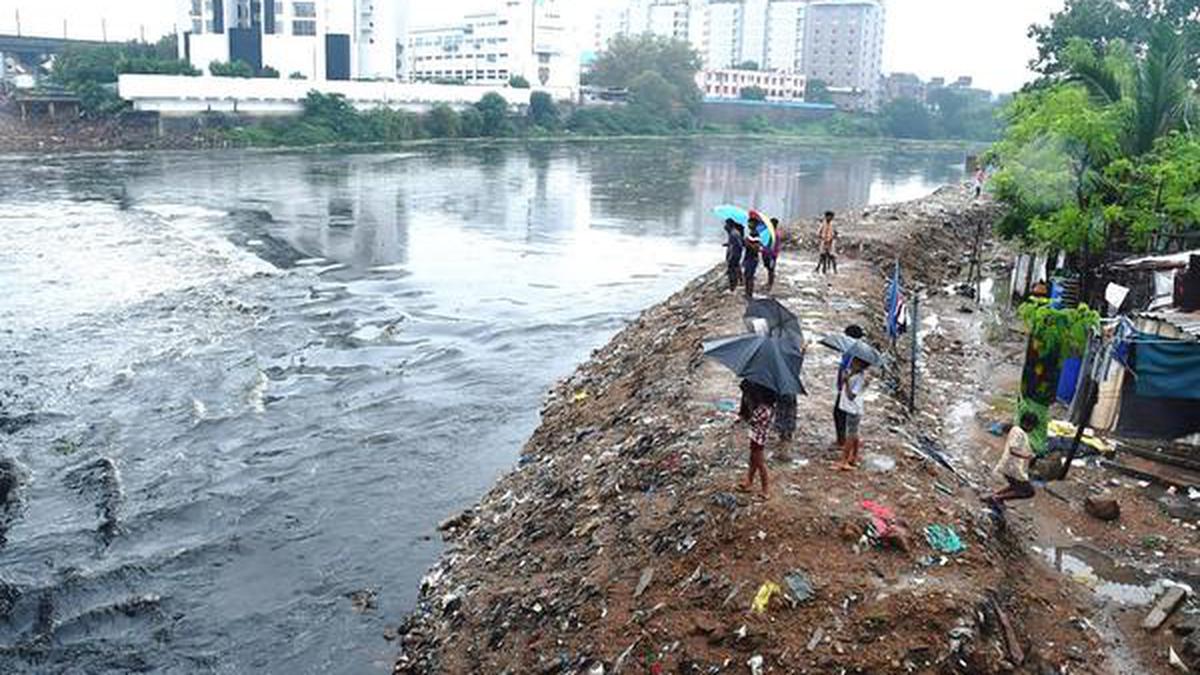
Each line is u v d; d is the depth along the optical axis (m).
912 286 29.88
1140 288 20.81
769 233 24.86
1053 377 14.53
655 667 9.65
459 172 79.62
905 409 17.00
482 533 15.05
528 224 52.94
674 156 110.56
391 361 25.56
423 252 42.84
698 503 11.85
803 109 175.12
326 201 58.81
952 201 51.06
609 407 19.19
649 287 36.84
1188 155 22.20
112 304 31.02
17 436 19.78
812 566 10.43
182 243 42.53
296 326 28.92
